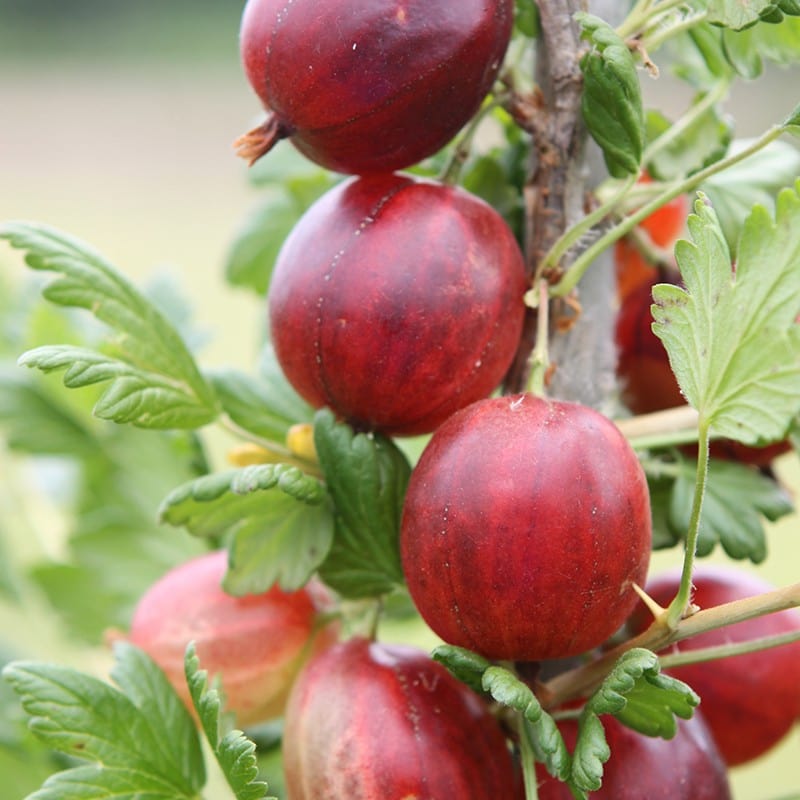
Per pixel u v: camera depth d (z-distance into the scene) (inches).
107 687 10.2
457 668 9.6
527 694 9.4
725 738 10.8
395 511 10.2
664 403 11.1
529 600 9.5
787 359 9.4
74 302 10.3
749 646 9.7
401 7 9.8
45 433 12.2
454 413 10.1
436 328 9.9
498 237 10.1
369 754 9.9
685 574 9.5
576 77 10.2
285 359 10.1
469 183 10.9
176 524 10.4
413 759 9.9
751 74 10.4
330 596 11.0
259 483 9.9
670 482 10.8
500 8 9.9
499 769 10.0
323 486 10.3
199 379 10.5
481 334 9.9
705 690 10.7
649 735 9.8
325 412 10.2
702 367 9.6
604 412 10.6
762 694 10.7
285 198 12.0
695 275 9.6
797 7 9.7
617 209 10.6
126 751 10.2
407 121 9.9
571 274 10.1
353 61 9.8
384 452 10.2
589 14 10.0
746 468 10.9
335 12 9.8
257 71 9.9
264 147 10.0
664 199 10.0
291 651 10.8
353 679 10.1
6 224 10.3
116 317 10.4
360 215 10.0
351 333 9.9
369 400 10.0
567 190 10.3
